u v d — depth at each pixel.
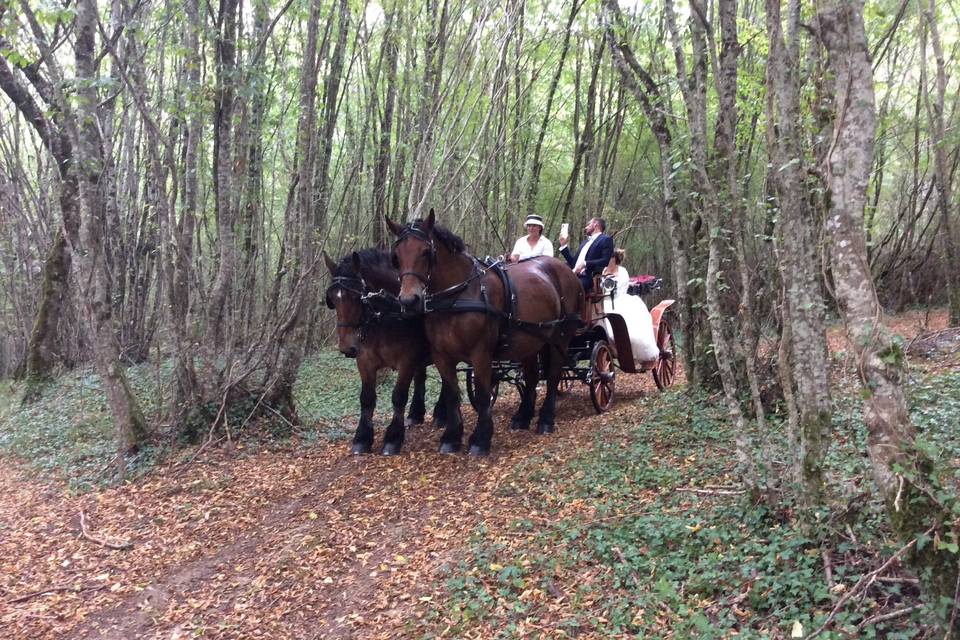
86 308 7.89
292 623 4.51
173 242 8.81
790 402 4.43
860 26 3.21
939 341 10.18
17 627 4.66
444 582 4.73
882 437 3.20
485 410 7.42
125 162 16.78
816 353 4.31
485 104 13.76
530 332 7.70
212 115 9.50
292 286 9.77
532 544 5.07
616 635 3.82
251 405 9.05
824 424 4.41
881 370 3.19
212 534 6.01
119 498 7.12
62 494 7.54
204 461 7.95
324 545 5.52
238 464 7.82
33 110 10.62
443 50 11.47
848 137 3.26
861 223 3.26
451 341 7.13
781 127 4.12
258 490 6.93
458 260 7.09
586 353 9.27
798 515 4.34
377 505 6.29
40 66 10.23
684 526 4.83
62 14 6.92
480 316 7.05
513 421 8.68
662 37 11.46
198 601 4.89
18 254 18.02
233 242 9.84
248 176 12.62
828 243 3.43
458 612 4.27
